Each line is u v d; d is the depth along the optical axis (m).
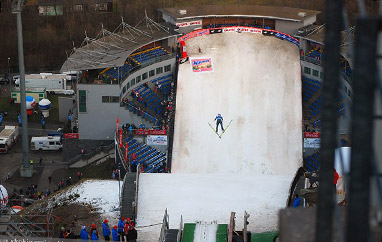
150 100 171.75
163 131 155.12
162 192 104.31
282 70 176.62
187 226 76.81
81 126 164.38
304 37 182.12
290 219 14.78
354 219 12.59
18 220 87.44
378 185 12.91
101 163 155.12
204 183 107.75
